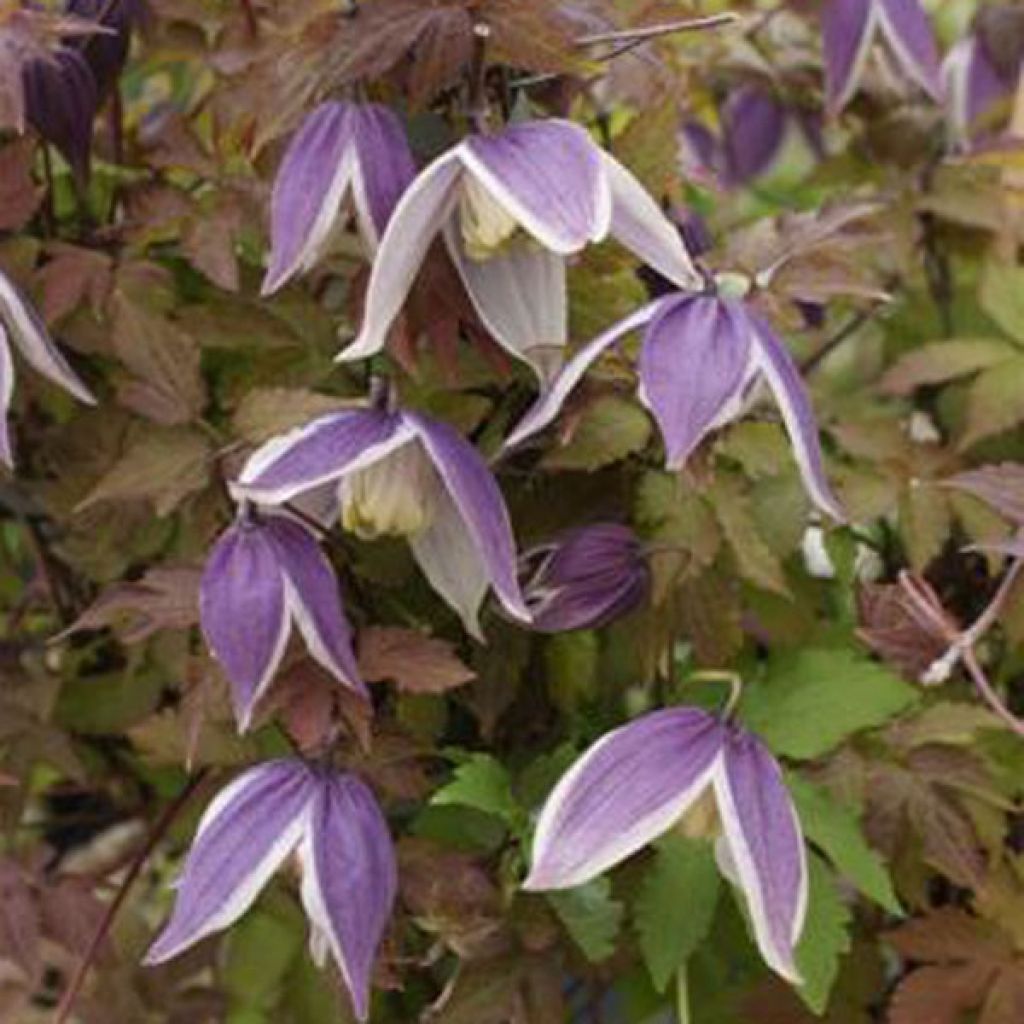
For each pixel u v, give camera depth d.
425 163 0.59
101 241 0.66
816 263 0.64
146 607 0.60
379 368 0.62
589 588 0.61
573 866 0.55
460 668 0.59
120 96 0.68
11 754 0.67
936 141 0.75
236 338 0.64
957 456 0.68
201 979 0.79
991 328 0.76
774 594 0.66
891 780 0.63
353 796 0.57
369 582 0.63
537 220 0.55
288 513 0.58
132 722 0.69
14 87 0.59
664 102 0.61
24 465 0.69
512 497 0.64
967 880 0.62
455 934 0.60
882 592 0.62
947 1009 0.63
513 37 0.57
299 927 0.68
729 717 0.56
